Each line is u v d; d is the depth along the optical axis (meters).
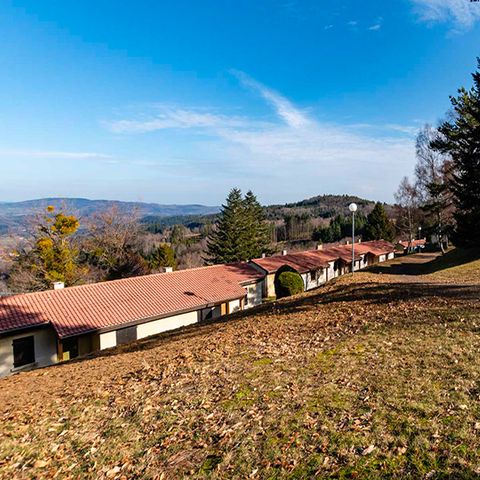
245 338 10.00
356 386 5.40
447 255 31.78
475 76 23.44
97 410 6.45
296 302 15.62
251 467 3.92
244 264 32.78
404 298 11.97
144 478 4.10
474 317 8.35
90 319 18.05
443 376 5.34
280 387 5.80
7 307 17.56
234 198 55.53
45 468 4.75
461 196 25.94
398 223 54.56
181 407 5.79
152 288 22.78
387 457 3.64
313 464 3.76
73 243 34.62
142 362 9.72
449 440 3.75
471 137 25.44
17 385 10.50
